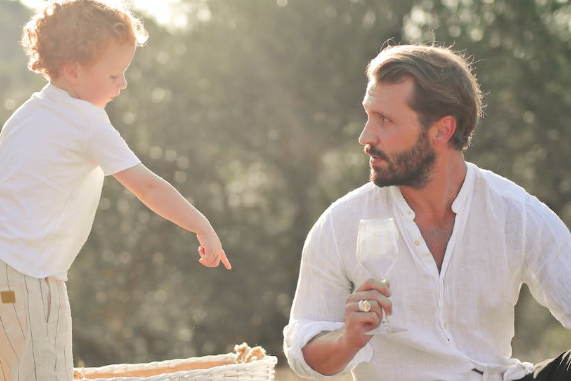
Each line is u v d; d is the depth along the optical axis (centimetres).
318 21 1324
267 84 1344
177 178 1346
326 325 284
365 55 1305
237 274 1358
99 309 1248
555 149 1254
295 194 1388
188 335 1303
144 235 1295
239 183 1395
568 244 287
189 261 1316
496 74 1259
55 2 296
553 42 1262
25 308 272
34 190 279
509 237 285
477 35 1274
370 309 241
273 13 1341
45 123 287
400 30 1302
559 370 279
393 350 287
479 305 286
